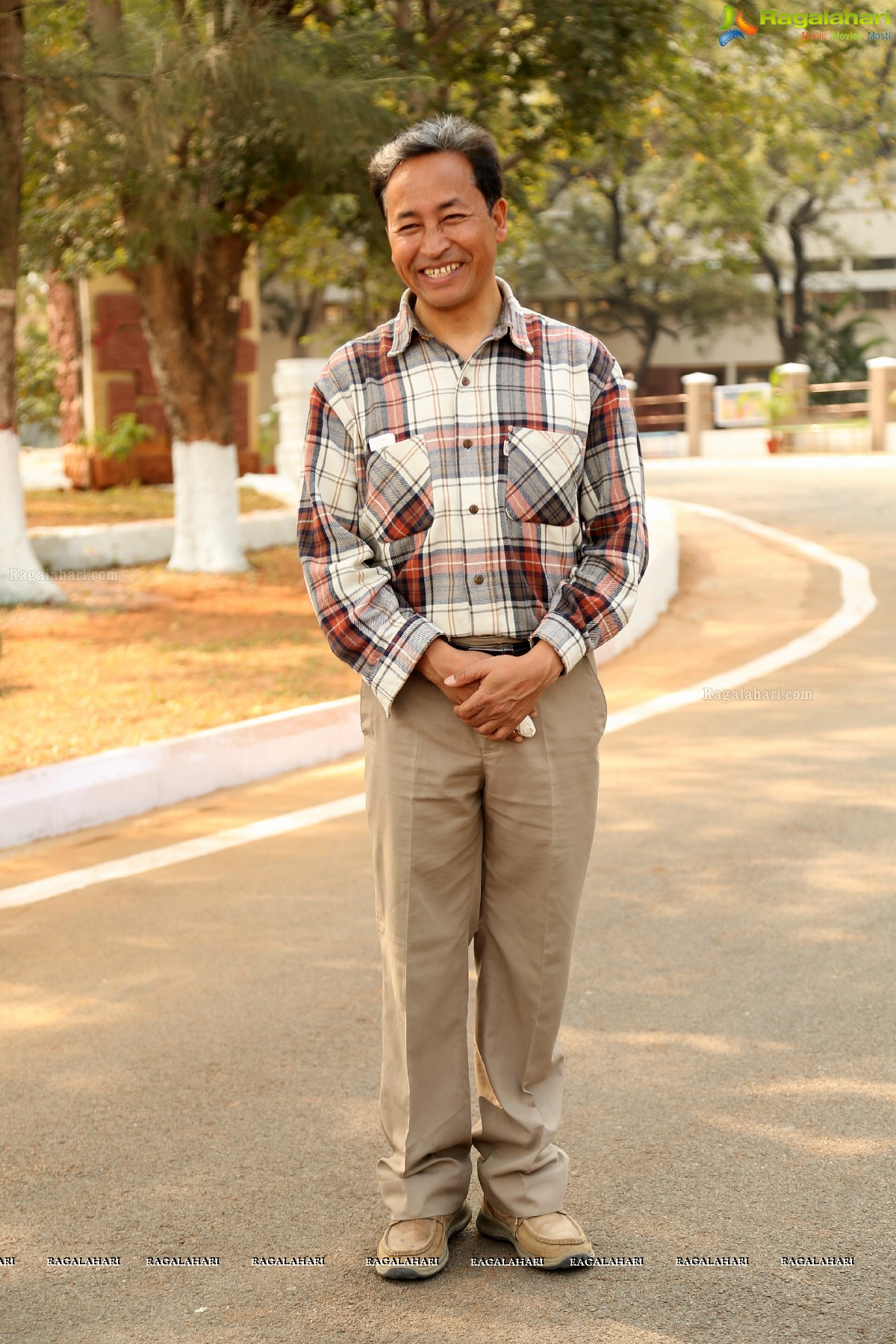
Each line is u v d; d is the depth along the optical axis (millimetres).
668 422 30156
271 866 4746
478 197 2229
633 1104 2990
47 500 15031
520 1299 2320
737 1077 3102
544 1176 2443
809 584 10617
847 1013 3418
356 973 3781
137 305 16719
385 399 2289
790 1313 2248
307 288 36094
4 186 9102
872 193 24172
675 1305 2281
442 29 11812
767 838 4820
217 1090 3135
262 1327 2275
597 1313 2268
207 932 4137
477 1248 2496
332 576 2309
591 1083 3094
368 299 21094
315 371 16672
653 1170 2717
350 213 11906
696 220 32062
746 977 3658
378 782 2338
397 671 2236
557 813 2312
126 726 6578
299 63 8820
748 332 42688
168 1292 2389
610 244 36375
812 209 37406
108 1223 2615
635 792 5445
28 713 6875
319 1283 2398
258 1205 2660
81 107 8664
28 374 17922
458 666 2209
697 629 9273
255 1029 3447
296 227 15305
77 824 5340
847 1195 2602
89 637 9086
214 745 5938
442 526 2262
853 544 12398
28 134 9461
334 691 7410
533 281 35781
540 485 2260
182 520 12016
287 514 13938
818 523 13883
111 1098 3119
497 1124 2441
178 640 9008
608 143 12922
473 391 2262
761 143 19328
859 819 4988
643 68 12398
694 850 4723
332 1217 2611
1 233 9672
